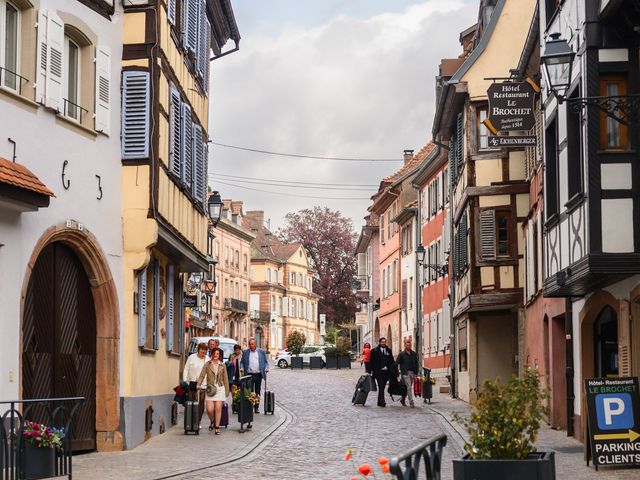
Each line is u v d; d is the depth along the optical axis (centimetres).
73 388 1709
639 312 1588
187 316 4431
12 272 1438
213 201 2848
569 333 2038
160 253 2139
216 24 2791
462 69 3000
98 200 1742
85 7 1712
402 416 2602
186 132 2186
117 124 1823
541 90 2123
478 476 867
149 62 1848
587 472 1462
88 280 1756
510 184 2912
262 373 2652
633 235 1527
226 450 1789
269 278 11088
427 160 4484
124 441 1798
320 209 9938
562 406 2234
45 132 1564
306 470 1524
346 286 9694
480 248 2920
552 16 1941
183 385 2216
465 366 3306
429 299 4812
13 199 1353
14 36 1520
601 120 1580
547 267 1961
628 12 1538
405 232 5631
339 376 5081
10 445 1179
